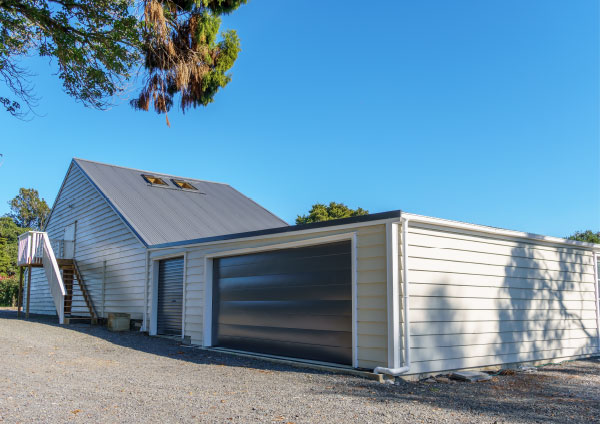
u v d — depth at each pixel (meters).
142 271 14.16
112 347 10.15
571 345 10.06
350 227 7.76
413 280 7.27
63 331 12.89
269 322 9.27
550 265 9.92
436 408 5.19
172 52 8.17
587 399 5.92
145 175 19.56
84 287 17.67
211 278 11.01
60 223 21.14
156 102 8.53
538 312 9.43
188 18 8.50
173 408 4.90
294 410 4.92
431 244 7.63
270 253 9.46
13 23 8.58
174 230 15.41
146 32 8.32
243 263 10.16
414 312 7.23
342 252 7.99
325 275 8.23
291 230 8.76
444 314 7.65
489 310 8.41
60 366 7.48
